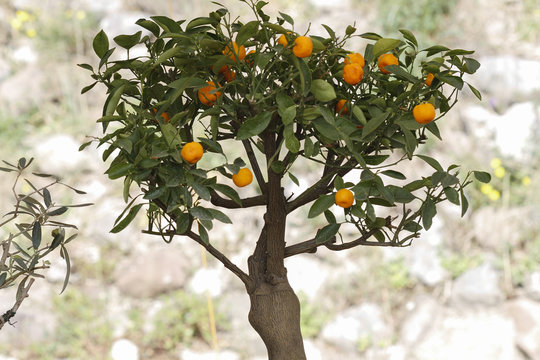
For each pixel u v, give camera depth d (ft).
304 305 12.70
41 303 12.69
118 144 3.48
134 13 17.46
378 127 3.77
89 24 17.34
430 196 3.79
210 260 13.34
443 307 12.92
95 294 12.93
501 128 15.05
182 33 3.71
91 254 13.42
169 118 3.93
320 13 17.65
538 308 12.65
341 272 13.15
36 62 16.87
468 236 13.69
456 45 16.84
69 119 15.69
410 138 3.67
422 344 12.41
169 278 13.00
